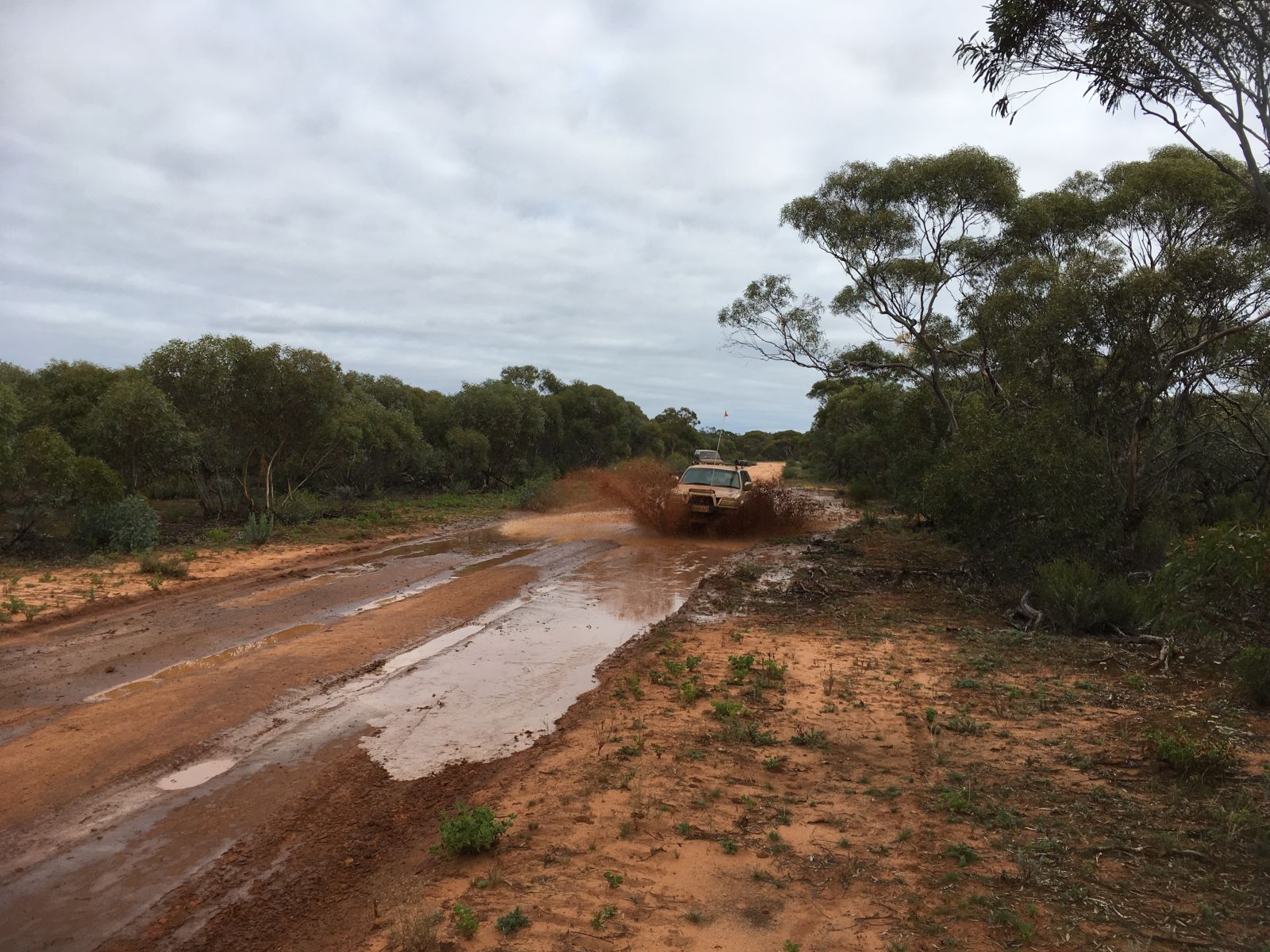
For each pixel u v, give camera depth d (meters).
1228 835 3.85
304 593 10.24
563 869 3.61
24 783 4.56
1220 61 4.83
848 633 8.63
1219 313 11.59
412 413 29.91
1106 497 10.83
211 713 5.76
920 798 4.40
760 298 19.83
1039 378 12.71
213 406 17.52
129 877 3.58
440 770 4.88
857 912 3.24
